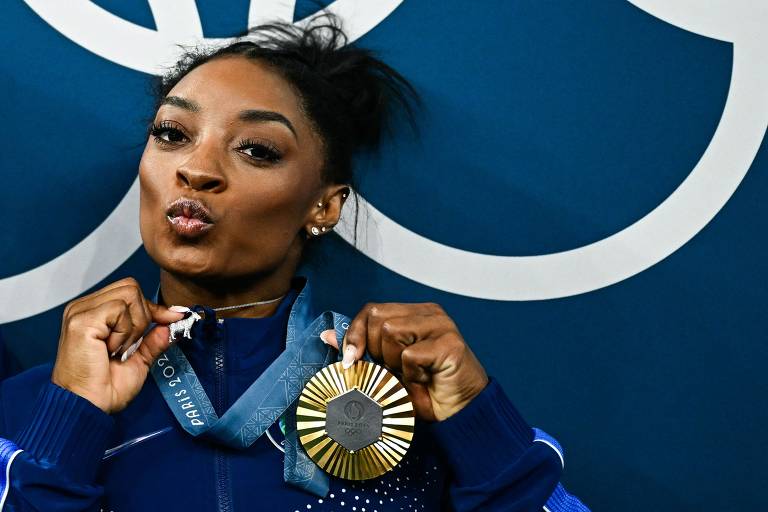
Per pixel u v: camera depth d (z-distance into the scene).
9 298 2.03
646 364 2.03
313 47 1.91
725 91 2.05
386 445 1.54
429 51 2.08
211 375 1.61
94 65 2.06
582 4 2.07
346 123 1.79
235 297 1.66
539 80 2.07
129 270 2.05
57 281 2.04
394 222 2.08
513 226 2.07
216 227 1.56
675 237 2.04
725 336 2.03
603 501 2.02
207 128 1.59
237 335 1.62
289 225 1.64
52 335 2.04
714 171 2.04
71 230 2.05
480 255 2.07
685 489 2.01
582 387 2.04
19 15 2.06
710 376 2.02
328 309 2.06
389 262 2.08
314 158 1.68
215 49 1.89
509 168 2.07
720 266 2.03
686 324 2.03
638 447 2.02
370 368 1.56
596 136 2.06
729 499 2.01
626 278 2.04
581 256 2.05
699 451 2.01
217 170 1.56
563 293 2.05
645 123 2.06
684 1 2.06
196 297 1.64
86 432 1.44
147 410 1.58
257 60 1.70
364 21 2.08
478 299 2.06
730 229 2.04
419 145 2.08
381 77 2.01
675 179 2.05
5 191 2.04
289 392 1.59
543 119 2.07
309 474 1.54
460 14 2.08
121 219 2.05
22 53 2.06
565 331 2.05
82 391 1.46
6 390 1.64
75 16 2.06
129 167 2.05
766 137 2.04
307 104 1.69
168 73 1.87
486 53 2.08
